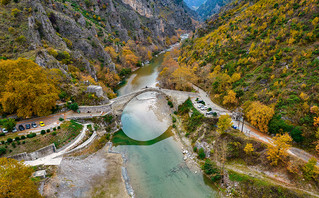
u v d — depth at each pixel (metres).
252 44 89.94
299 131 49.22
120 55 147.25
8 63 61.91
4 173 34.69
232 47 102.88
